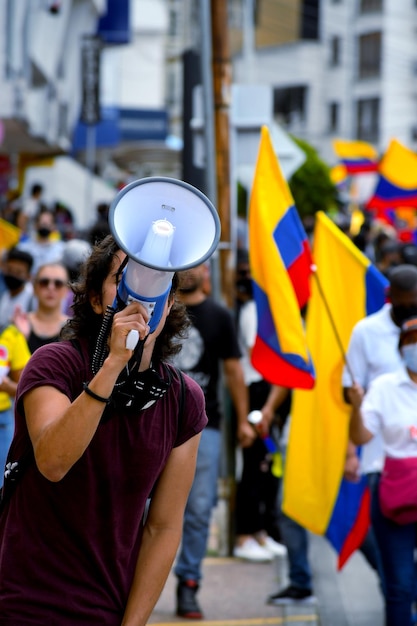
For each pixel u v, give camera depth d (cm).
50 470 430
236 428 1117
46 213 1691
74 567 455
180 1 9038
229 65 1230
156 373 453
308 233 2369
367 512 904
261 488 1131
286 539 978
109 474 455
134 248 425
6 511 470
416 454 796
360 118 8269
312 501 910
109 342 429
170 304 471
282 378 871
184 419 479
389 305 898
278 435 1034
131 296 421
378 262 2239
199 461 939
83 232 2450
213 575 1071
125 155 3428
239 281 1259
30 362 461
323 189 4938
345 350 931
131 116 4872
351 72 8256
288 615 942
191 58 1593
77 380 456
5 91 2489
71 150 4472
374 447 845
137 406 455
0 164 3819
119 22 4562
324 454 906
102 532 460
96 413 423
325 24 8369
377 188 2483
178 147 3366
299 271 892
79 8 3812
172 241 423
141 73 6850
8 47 2520
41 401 446
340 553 911
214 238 422
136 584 474
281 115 8562
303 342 859
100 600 458
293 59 8444
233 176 1280
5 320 1213
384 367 887
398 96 8119
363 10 8181
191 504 934
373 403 806
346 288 939
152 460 464
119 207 422
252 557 1122
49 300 973
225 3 1225
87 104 2930
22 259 1209
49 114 3275
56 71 3444
